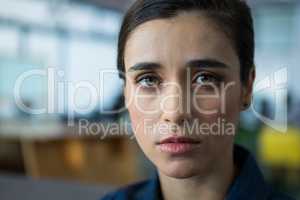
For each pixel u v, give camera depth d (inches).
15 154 100.7
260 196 26.3
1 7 182.2
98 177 90.5
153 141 23.8
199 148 23.2
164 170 23.7
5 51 182.7
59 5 203.0
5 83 139.2
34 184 58.2
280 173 144.6
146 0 23.9
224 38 23.4
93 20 204.2
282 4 215.9
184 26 22.9
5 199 58.7
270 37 209.5
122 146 93.6
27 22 191.9
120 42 26.3
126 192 30.4
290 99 148.2
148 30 23.5
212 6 23.3
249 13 25.6
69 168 88.5
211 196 25.6
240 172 26.4
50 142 89.0
